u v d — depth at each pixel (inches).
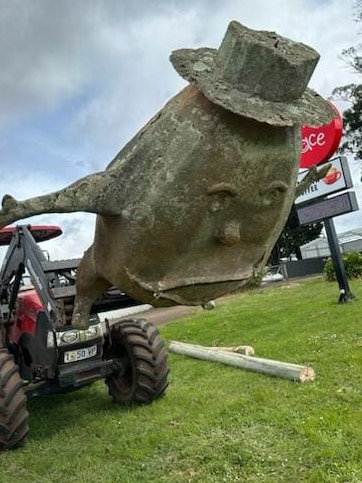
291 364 216.8
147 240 74.6
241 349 265.3
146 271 77.0
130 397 202.5
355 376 201.3
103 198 74.2
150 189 73.2
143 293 78.3
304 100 73.6
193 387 219.3
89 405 215.2
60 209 73.3
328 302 416.5
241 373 231.8
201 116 71.9
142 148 74.4
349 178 406.9
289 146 74.8
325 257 1238.3
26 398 177.6
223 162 71.7
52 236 218.2
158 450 157.5
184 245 76.3
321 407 171.5
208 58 73.7
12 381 172.7
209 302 87.9
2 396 169.8
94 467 152.9
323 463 133.4
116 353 209.0
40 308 190.7
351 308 365.7
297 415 167.0
